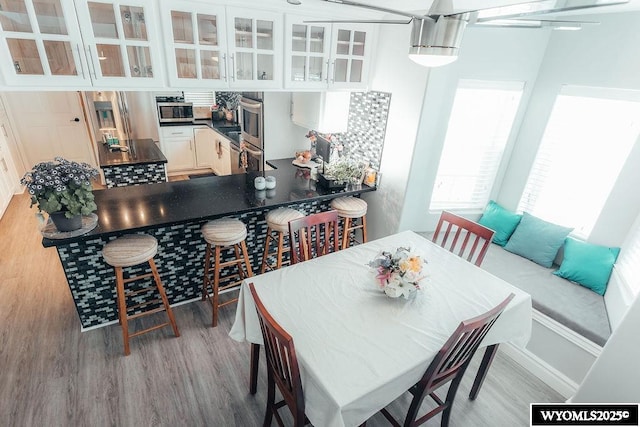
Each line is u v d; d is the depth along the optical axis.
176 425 1.87
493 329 1.82
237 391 2.09
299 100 3.54
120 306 2.15
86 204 2.00
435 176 3.10
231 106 5.77
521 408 2.11
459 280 1.99
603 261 2.52
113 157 3.82
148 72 2.27
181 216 2.31
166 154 5.39
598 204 2.66
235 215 2.68
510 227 3.15
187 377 2.16
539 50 2.80
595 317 2.23
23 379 2.07
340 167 3.08
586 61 2.57
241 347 2.41
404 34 2.74
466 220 2.35
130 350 2.32
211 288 2.88
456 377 1.73
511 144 3.14
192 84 2.41
